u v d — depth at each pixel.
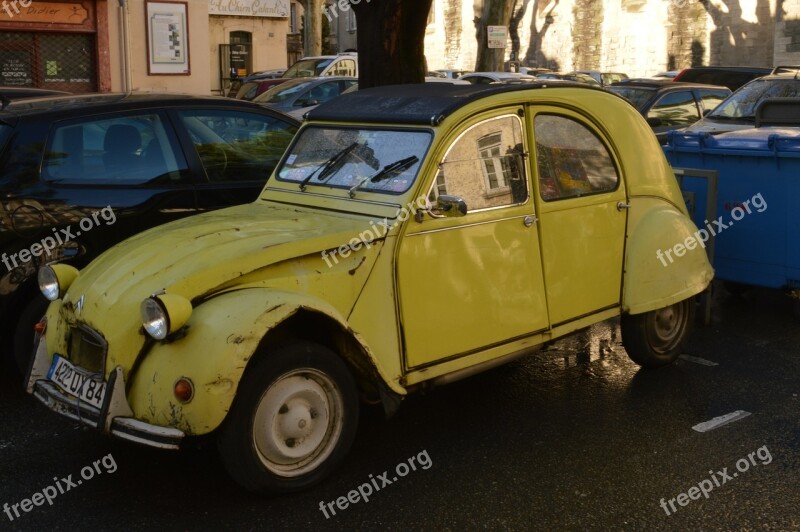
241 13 31.56
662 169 5.85
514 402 5.52
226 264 4.07
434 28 51.75
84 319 4.22
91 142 5.78
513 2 28.09
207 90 22.02
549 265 5.07
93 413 4.05
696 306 7.51
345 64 21.06
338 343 4.38
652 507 4.17
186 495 4.29
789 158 6.80
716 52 37.47
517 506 4.18
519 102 4.95
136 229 5.80
